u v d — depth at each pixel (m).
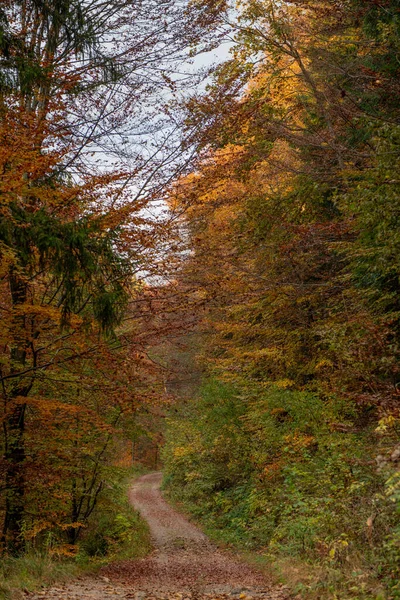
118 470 14.53
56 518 11.75
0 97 9.59
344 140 14.80
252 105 13.16
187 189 11.05
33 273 10.45
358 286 12.85
